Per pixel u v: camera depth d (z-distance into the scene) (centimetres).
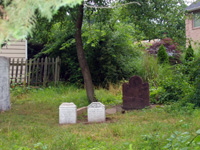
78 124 660
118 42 1408
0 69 807
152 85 1190
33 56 1677
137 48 1490
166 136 441
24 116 723
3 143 457
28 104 933
